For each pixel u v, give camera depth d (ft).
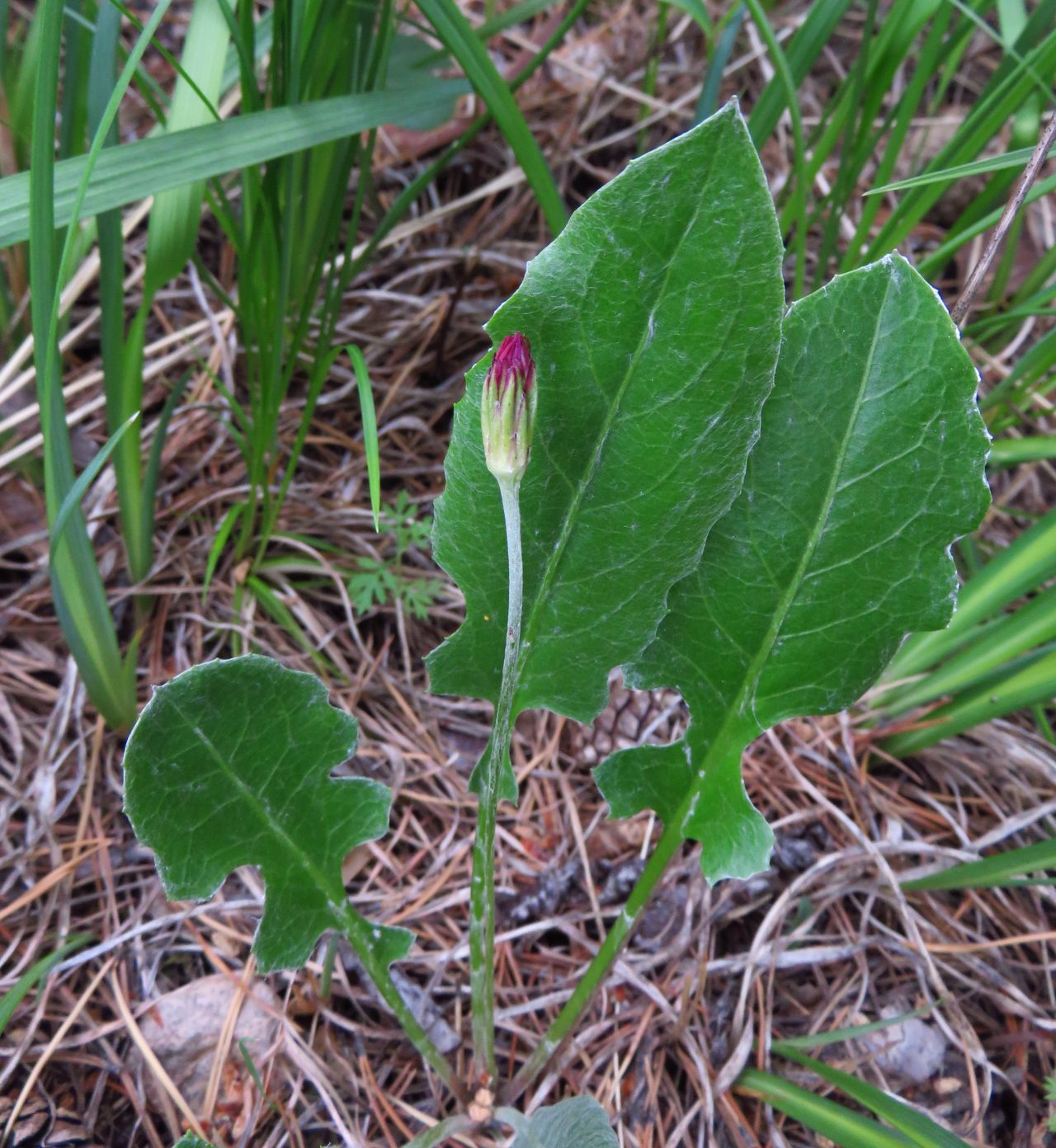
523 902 0.93
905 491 0.73
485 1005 0.81
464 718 0.99
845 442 0.73
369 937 0.81
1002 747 0.99
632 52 1.36
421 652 1.02
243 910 0.90
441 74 1.11
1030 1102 0.89
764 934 0.91
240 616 0.99
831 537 0.75
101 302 0.87
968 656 0.96
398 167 1.24
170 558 1.00
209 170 0.81
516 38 1.34
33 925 0.89
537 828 0.96
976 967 0.91
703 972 0.89
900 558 0.74
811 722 0.99
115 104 0.74
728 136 0.67
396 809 0.96
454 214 1.25
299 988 0.88
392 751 0.96
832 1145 0.87
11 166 0.96
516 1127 0.80
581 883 0.94
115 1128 0.85
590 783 0.98
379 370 1.12
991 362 1.15
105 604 0.89
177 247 0.87
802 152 0.97
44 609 0.99
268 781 0.77
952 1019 0.90
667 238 0.69
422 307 1.16
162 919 0.89
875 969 0.93
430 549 1.04
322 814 0.79
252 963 0.89
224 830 0.77
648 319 0.71
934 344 0.71
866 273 0.71
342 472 1.06
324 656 1.00
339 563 1.03
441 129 1.24
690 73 1.37
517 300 0.70
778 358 0.72
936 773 1.00
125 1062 0.86
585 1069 0.87
